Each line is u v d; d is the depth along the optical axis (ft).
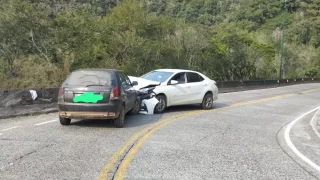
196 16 317.83
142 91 44.39
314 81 196.44
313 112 58.90
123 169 20.54
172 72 48.21
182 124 37.65
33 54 90.12
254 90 110.73
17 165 20.58
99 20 119.14
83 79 32.96
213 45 165.37
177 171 20.65
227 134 33.37
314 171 22.21
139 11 131.34
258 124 41.45
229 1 368.48
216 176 20.07
